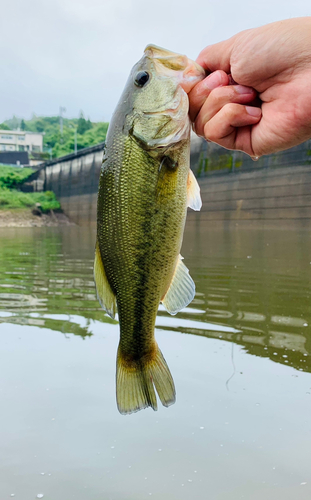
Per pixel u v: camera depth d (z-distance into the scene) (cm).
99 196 29
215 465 42
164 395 29
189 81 26
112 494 38
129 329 30
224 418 50
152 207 28
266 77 24
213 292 110
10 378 60
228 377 59
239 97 25
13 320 88
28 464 42
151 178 27
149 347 30
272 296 104
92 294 113
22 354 69
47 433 47
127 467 42
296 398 53
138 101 27
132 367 30
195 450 44
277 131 25
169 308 30
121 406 29
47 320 88
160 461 43
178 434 47
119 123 28
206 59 27
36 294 113
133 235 28
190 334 77
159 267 29
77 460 43
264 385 57
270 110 25
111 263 29
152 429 48
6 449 45
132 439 46
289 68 23
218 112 26
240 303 98
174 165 27
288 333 76
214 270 144
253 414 50
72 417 50
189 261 169
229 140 28
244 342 72
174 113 26
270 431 47
